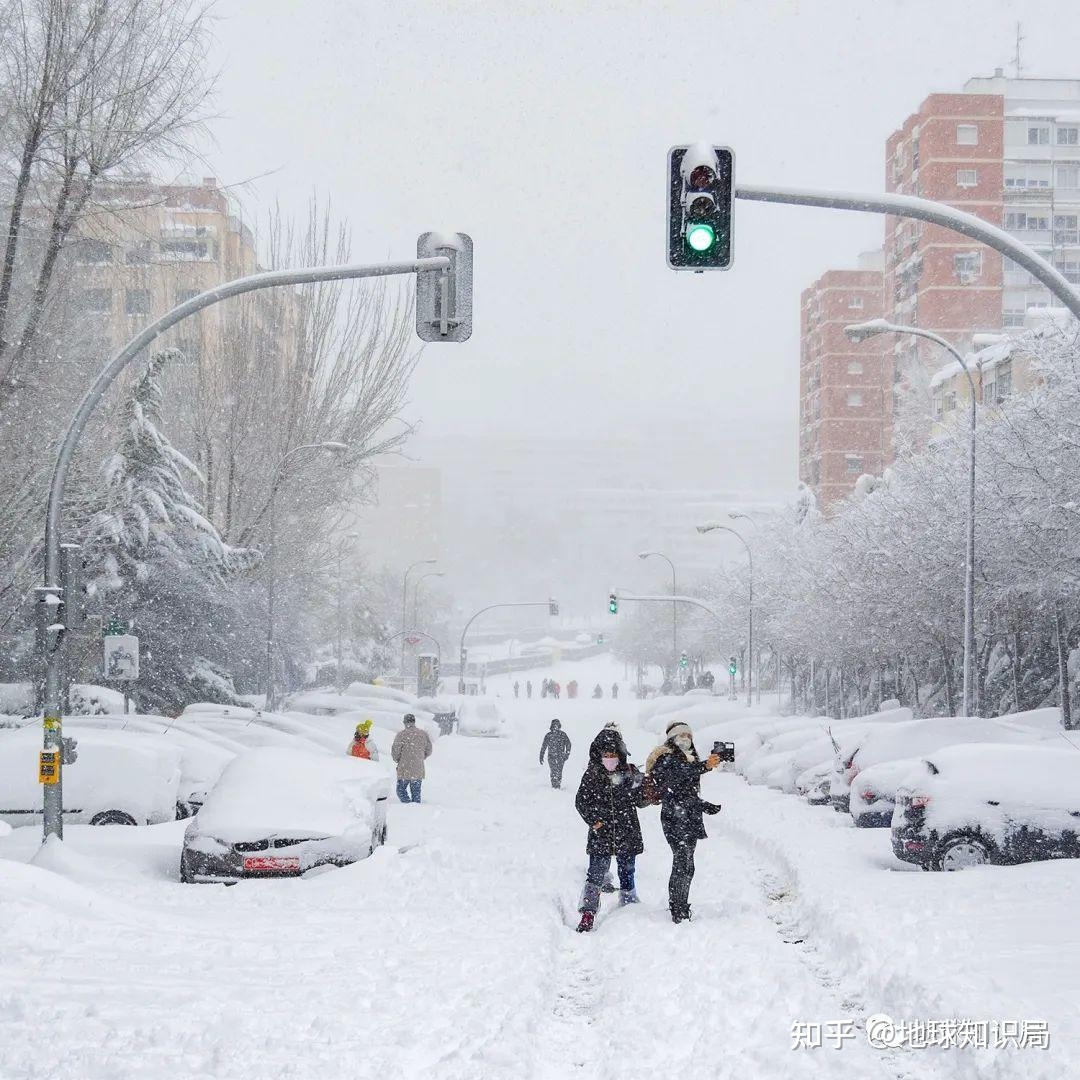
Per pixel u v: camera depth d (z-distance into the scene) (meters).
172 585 49.44
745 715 57.03
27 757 24.94
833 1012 9.99
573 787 39.41
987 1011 9.13
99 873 18.75
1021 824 18.52
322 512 57.53
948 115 121.88
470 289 17.78
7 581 36.53
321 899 16.91
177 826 23.58
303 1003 10.26
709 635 112.25
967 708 34.22
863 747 27.66
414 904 16.42
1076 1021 8.84
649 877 19.09
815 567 64.38
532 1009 9.97
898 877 17.61
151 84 29.27
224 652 54.06
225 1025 9.46
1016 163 126.75
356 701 61.44
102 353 40.16
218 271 76.56
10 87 28.47
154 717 36.59
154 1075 8.07
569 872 19.48
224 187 31.66
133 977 11.31
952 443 47.19
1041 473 38.62
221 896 17.33
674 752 15.02
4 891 14.24
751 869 20.08
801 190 14.32
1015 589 40.69
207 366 54.22
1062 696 39.44
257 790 19.95
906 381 111.69
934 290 120.56
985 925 13.08
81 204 29.36
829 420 142.25
